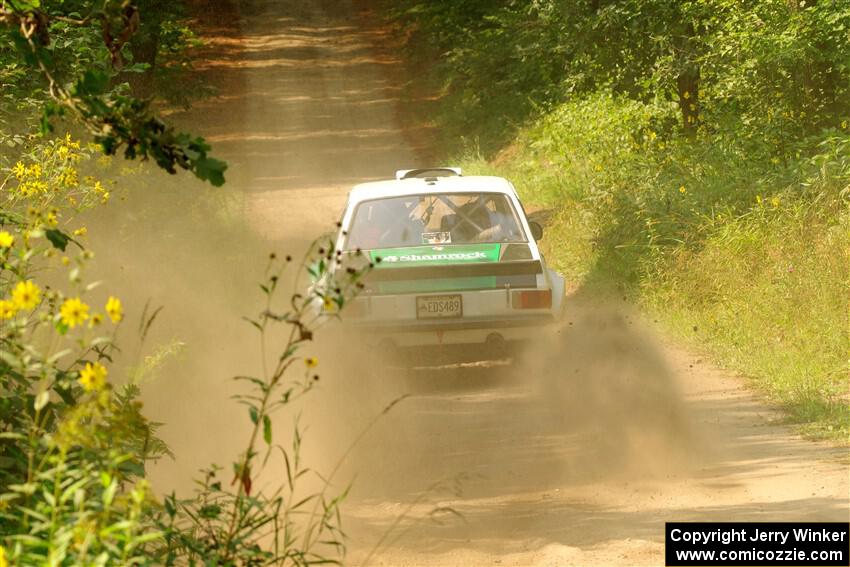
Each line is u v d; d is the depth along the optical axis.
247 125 137.88
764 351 38.31
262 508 15.65
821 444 28.31
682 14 67.25
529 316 36.78
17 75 34.50
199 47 180.62
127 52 40.78
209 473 17.03
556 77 97.00
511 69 119.50
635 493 24.69
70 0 35.22
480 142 111.75
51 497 12.98
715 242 48.78
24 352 14.59
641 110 80.38
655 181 60.28
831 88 58.25
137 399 29.12
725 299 44.53
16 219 22.11
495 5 139.38
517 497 24.83
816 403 31.78
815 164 52.09
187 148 15.53
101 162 34.53
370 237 38.41
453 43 145.38
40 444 15.70
